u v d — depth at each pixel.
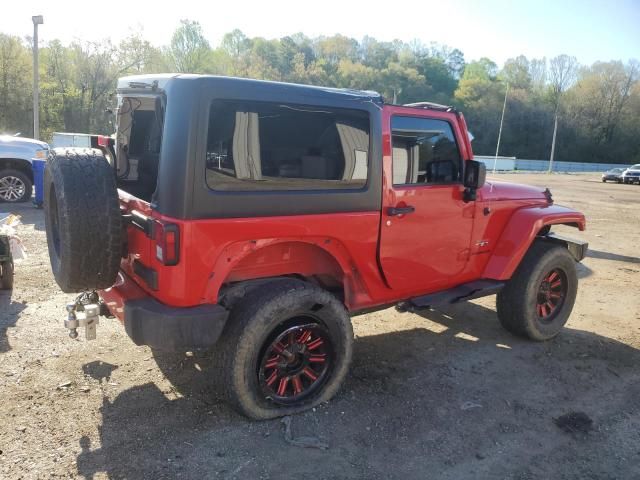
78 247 3.00
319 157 3.39
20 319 4.92
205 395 3.73
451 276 4.39
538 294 4.97
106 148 4.43
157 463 2.97
